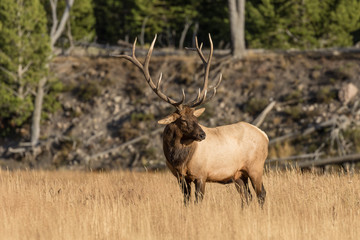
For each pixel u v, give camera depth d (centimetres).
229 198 3048
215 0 13675
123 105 11912
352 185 3231
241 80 11944
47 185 3462
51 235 2200
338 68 11588
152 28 14125
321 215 2527
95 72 13100
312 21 12438
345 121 9806
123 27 14862
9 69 11125
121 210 2545
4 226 2322
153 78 12506
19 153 11325
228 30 13700
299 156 9231
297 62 12206
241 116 10962
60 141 11281
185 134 2836
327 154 9262
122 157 10525
